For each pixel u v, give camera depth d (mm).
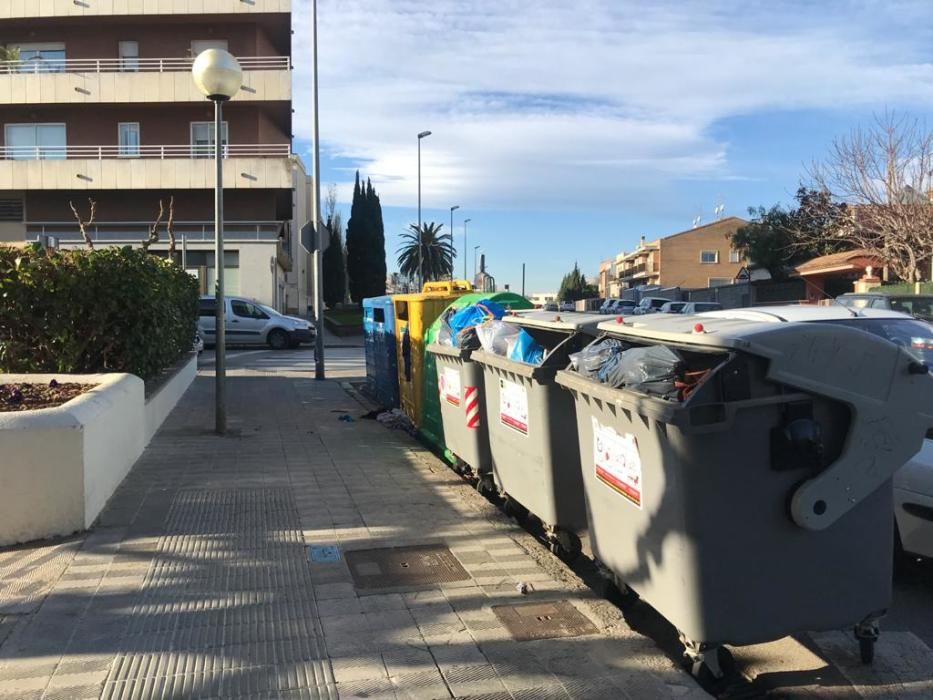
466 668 3492
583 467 4285
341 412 10836
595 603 4227
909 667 3846
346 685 3328
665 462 3393
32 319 7598
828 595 3477
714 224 81312
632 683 3408
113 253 8000
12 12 30688
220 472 7066
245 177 30547
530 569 4738
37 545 5000
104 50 32094
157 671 3422
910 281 27656
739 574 3340
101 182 30219
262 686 3311
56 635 3750
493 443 5879
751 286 40094
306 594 4289
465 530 5492
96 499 5531
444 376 7227
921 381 3494
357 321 38188
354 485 6695
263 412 10758
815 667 3846
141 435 7609
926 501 4637
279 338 25750
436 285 14773
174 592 4285
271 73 31031
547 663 3553
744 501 3316
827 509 3371
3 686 3270
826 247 43688
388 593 4316
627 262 98000
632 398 3490
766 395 3328
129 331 8016
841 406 3430
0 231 31578
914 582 4961
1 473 4961
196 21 31859
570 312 5941
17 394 6109
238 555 4887
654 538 3545
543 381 4773
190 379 13508
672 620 3463
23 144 31969
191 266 31766
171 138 32156
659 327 3887
